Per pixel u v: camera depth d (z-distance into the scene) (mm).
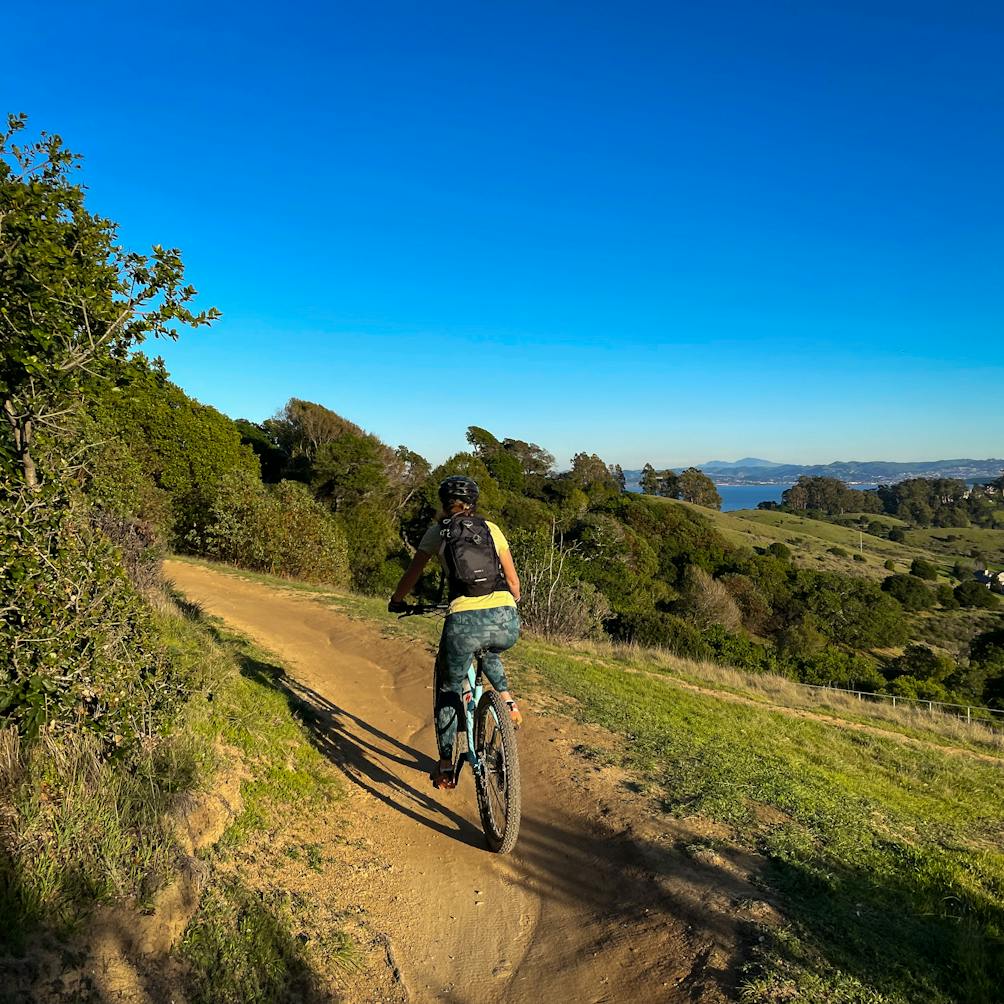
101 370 3828
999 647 50125
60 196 3693
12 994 2061
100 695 3465
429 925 3229
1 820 2682
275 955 2678
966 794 8180
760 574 62750
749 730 9180
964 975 2785
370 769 5035
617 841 4020
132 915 2512
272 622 12109
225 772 3936
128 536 8695
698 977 2695
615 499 78000
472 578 3697
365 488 41062
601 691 9211
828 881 3486
